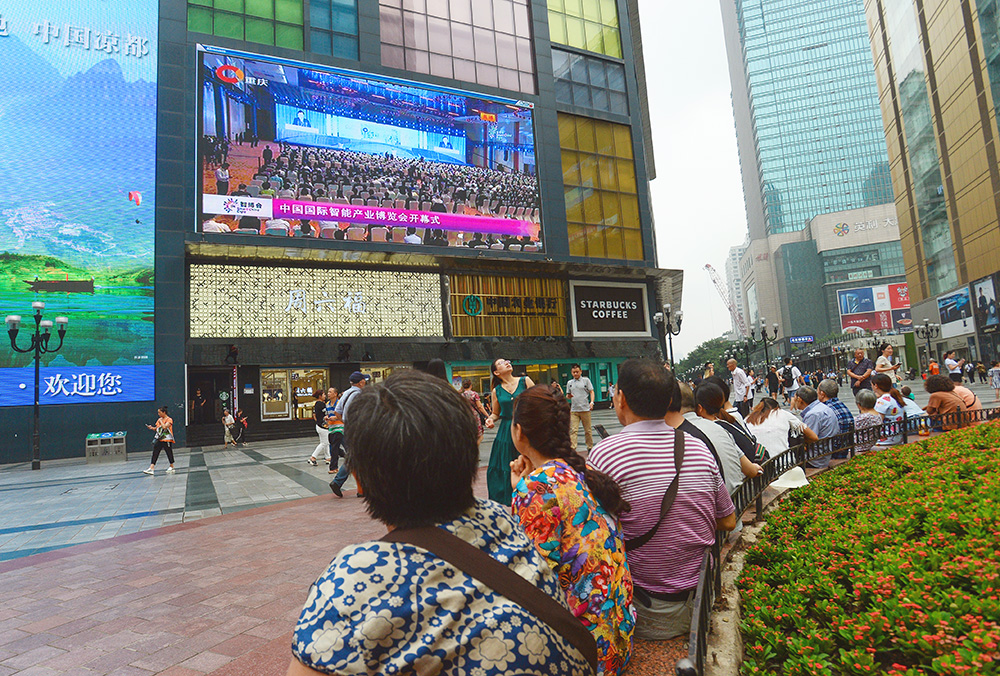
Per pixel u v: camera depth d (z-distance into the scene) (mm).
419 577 863
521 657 849
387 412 984
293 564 4965
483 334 25906
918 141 52000
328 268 23109
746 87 157000
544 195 27766
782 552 3475
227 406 21984
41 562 5496
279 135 22234
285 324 22078
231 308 21359
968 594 2346
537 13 29344
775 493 5844
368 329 23500
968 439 6281
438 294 25047
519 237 26797
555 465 2000
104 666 3135
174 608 4008
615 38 31891
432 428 965
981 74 41406
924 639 2119
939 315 50625
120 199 20406
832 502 4566
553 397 2322
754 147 152750
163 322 20281
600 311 28984
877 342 66500
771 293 140875
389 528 1016
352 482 9953
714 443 3607
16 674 3072
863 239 122312
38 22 20266
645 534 2510
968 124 43656
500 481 4953
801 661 2188
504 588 896
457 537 937
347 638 815
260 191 21750
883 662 2434
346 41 24578
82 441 18922
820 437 7309
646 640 2553
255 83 22078
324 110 23141
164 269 20547
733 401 17344
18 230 19203
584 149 29547
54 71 20266
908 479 4887
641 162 31062
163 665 3119
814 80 141500
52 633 3641
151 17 21641
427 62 26078
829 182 138875
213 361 20500
